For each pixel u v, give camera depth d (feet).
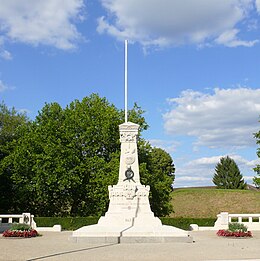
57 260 50.96
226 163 293.64
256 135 131.44
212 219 119.96
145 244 72.59
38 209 144.15
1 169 139.74
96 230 78.95
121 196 93.35
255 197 224.12
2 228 105.50
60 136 135.64
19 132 154.71
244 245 70.95
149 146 141.08
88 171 131.85
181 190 251.39
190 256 55.62
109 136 136.15
